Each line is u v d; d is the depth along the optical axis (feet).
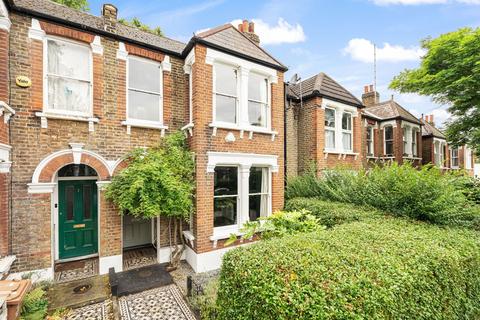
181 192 20.08
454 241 12.96
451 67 30.07
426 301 8.83
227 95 24.53
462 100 31.78
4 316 11.88
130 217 26.66
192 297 16.25
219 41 23.80
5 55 16.69
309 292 7.23
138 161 21.25
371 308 6.96
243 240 24.23
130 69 23.16
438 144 61.05
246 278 8.79
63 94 20.04
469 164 74.79
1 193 16.44
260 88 27.63
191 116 23.63
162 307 15.72
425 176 19.33
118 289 17.60
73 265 21.45
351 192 26.04
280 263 8.94
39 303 14.84
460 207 18.24
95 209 23.52
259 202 27.20
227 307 10.00
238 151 24.49
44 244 18.38
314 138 34.12
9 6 17.28
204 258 21.88
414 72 34.12
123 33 24.50
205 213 22.26
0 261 15.94
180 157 22.00
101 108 20.90
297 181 32.19
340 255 9.55
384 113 49.26
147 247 26.96
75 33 19.95
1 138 15.96
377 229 14.35
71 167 22.66
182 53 24.63
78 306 15.52
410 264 9.28
